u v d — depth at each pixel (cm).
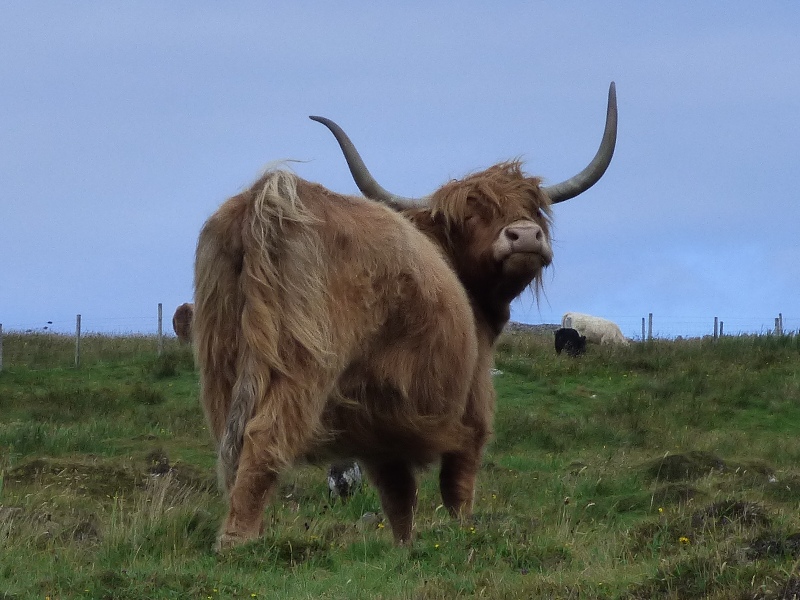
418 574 755
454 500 973
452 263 1038
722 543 733
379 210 842
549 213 1080
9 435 1883
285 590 710
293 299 767
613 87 1130
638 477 1529
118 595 679
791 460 1925
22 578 757
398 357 833
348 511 1326
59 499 1181
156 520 923
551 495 1448
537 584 683
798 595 601
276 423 752
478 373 1003
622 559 785
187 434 2069
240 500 750
